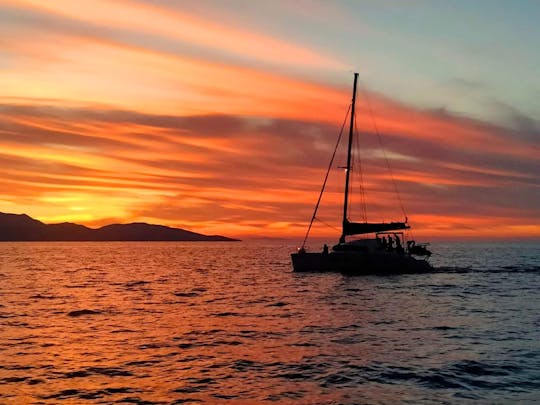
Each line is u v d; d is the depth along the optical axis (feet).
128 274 202.49
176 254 464.24
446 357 56.13
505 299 112.78
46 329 75.00
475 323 80.12
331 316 87.81
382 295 120.78
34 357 56.75
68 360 55.36
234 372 50.44
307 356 56.90
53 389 45.16
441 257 374.43
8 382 47.14
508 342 64.69
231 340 66.33
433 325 78.13
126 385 46.34
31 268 240.53
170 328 75.77
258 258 369.91
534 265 260.21
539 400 42.01
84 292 130.72
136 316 88.53
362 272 153.99
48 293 127.85
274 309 97.30
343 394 43.70
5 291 132.36
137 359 55.83
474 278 165.48
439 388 45.16
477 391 44.29
